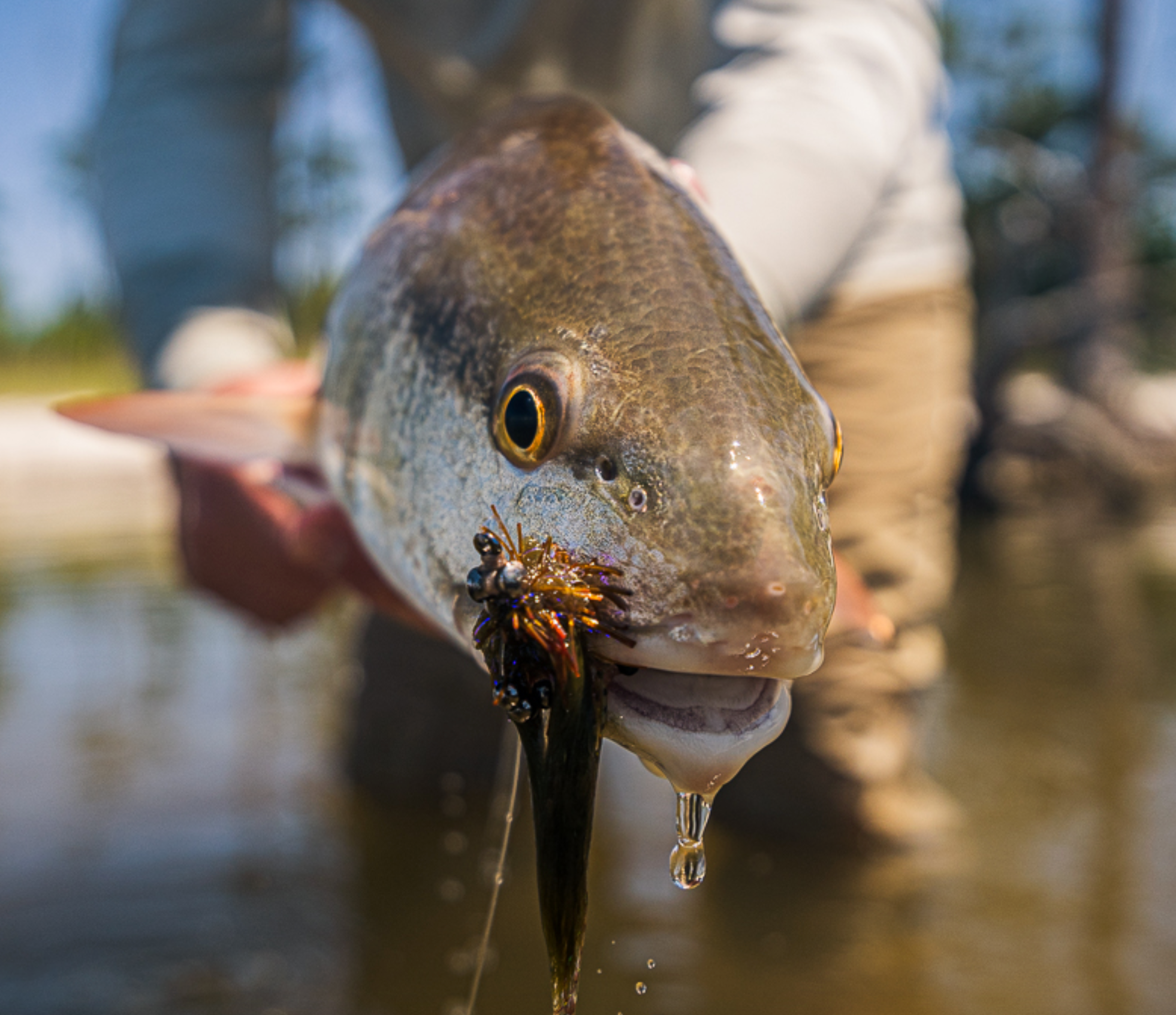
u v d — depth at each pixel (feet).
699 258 0.95
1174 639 5.43
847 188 1.79
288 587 2.06
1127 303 17.75
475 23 2.36
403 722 3.20
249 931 2.38
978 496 13.44
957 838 2.93
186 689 4.45
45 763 3.54
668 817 3.13
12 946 2.30
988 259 18.79
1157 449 14.56
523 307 0.98
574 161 1.06
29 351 32.86
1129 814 3.08
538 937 2.41
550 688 0.85
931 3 2.38
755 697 0.84
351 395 1.19
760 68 1.93
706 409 0.85
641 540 0.83
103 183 2.36
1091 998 2.12
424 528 1.05
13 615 6.01
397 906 2.54
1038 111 20.93
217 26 2.45
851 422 2.94
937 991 2.15
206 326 2.08
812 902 2.56
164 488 13.11
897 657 2.98
